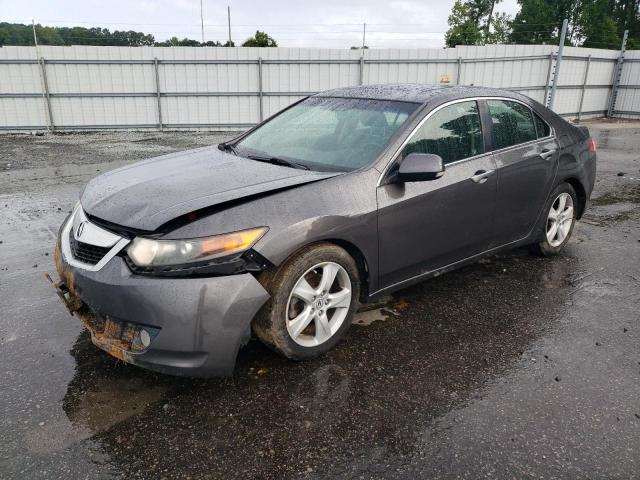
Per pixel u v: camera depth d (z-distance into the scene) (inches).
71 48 631.8
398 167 128.9
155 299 97.7
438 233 139.1
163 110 674.8
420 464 89.6
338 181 120.4
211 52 661.9
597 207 268.4
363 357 123.3
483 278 171.0
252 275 104.6
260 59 670.5
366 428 98.7
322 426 99.0
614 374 117.2
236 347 104.0
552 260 188.2
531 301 154.3
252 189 111.4
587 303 153.3
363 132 138.4
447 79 717.3
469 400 107.3
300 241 109.4
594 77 815.1
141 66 653.9
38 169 378.9
